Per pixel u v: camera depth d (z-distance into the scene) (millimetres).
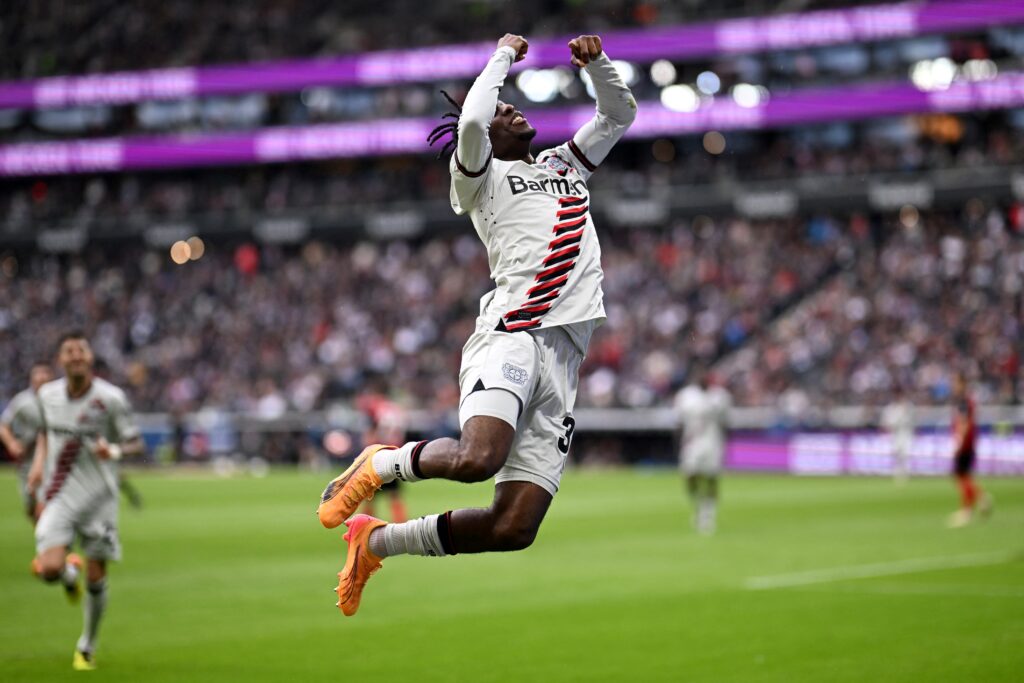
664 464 52188
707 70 61406
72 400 11859
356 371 57844
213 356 61938
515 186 8312
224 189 71438
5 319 67562
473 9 68562
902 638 12602
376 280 63844
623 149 66250
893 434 44750
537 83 63031
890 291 53281
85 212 71312
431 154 67062
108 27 74312
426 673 11133
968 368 48000
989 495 35281
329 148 66500
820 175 57750
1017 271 51688
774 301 55500
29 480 12570
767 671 11102
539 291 8109
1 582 17547
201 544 22766
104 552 11711
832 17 56875
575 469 50688
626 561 19891
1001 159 54875
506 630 13414
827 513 29625
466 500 34125
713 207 58062
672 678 10867
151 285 68062
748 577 17734
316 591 16688
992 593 15758
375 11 72062
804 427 48906
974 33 56094
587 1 65250
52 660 11859
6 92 71812
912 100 56094
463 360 8312
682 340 54969
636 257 60062
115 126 72500
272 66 67625
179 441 55094
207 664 11586
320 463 52719
